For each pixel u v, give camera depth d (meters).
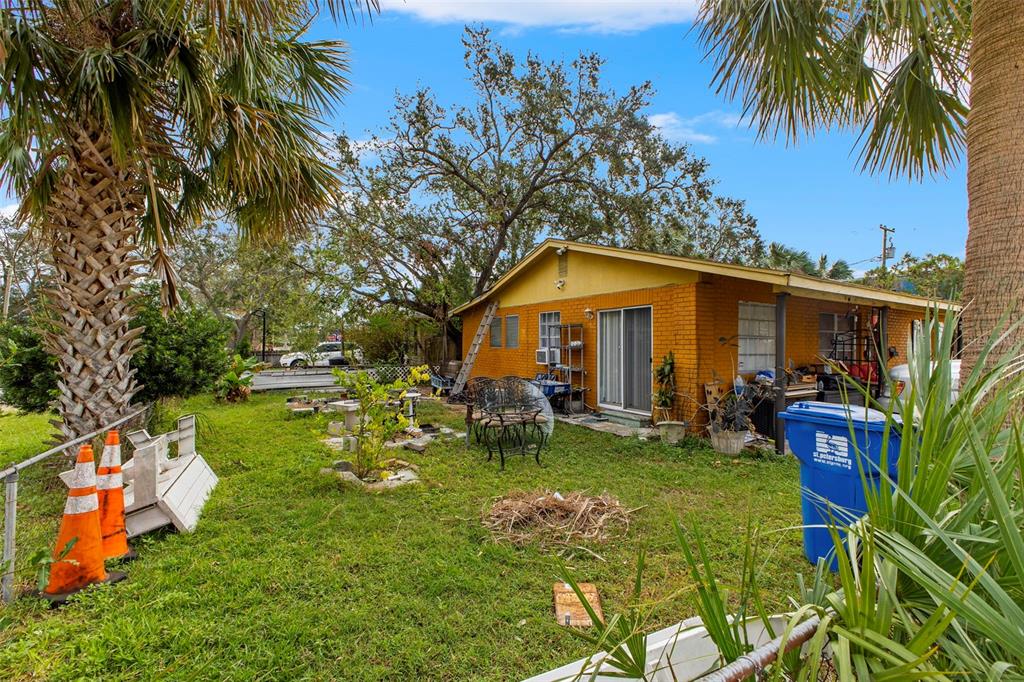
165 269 4.93
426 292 14.66
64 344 4.68
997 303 2.79
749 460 6.14
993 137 2.86
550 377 10.29
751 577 1.22
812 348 9.34
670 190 16.91
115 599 2.86
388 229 14.55
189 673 2.25
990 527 1.23
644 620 1.33
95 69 3.89
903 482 1.29
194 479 4.56
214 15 3.41
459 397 11.84
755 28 3.89
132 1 4.23
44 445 6.05
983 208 2.90
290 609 2.79
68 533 2.95
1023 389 1.43
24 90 3.92
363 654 2.43
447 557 3.45
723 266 6.63
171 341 6.73
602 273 9.23
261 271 17.61
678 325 7.61
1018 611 0.94
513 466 5.89
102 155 4.55
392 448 6.70
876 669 0.99
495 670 2.33
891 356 8.18
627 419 8.48
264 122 4.83
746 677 1.03
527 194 15.87
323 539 3.73
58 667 2.26
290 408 9.73
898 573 1.19
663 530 3.96
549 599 2.95
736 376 7.77
